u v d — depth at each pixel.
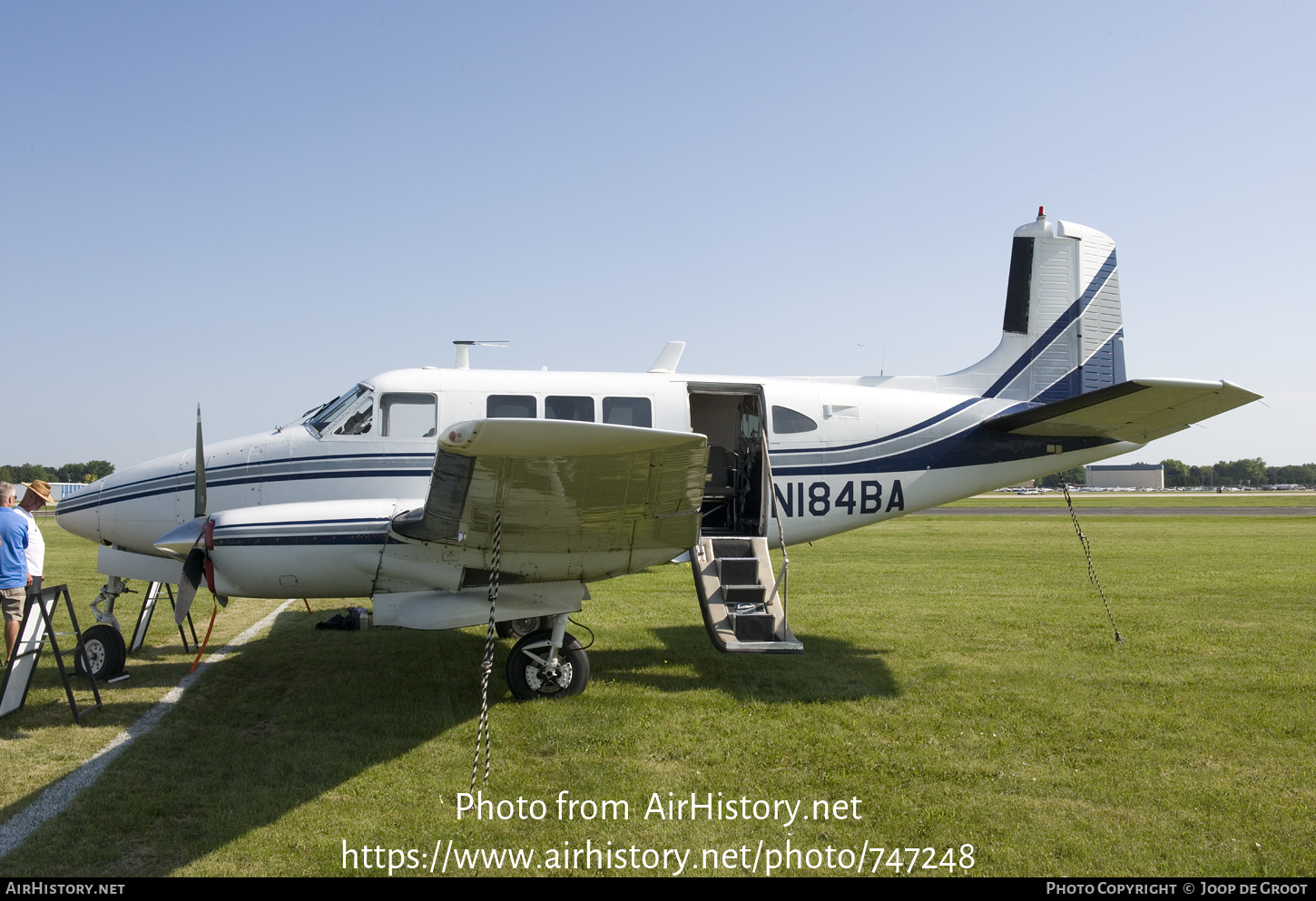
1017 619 10.23
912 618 10.30
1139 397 7.29
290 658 8.21
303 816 4.49
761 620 7.11
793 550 19.50
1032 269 9.71
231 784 4.92
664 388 8.31
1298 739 5.79
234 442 7.96
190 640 9.12
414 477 7.77
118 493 7.85
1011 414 8.45
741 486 9.06
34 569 7.14
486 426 4.46
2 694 6.11
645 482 5.52
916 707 6.52
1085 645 8.70
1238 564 16.30
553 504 5.75
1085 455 9.23
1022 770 5.21
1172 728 6.00
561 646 6.75
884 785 4.98
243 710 6.37
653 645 8.78
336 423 7.88
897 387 9.37
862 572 15.22
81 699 6.69
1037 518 35.00
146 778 4.99
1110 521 32.78
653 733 5.87
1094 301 9.80
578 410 8.09
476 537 6.24
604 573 6.78
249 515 6.52
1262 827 4.45
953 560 17.31
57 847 4.11
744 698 6.76
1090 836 4.36
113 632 7.34
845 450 8.62
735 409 9.58
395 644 8.91
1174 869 4.02
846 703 6.61
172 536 6.59
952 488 8.97
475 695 6.82
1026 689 7.03
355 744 5.61
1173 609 10.94
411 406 7.90
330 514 6.57
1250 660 8.04
